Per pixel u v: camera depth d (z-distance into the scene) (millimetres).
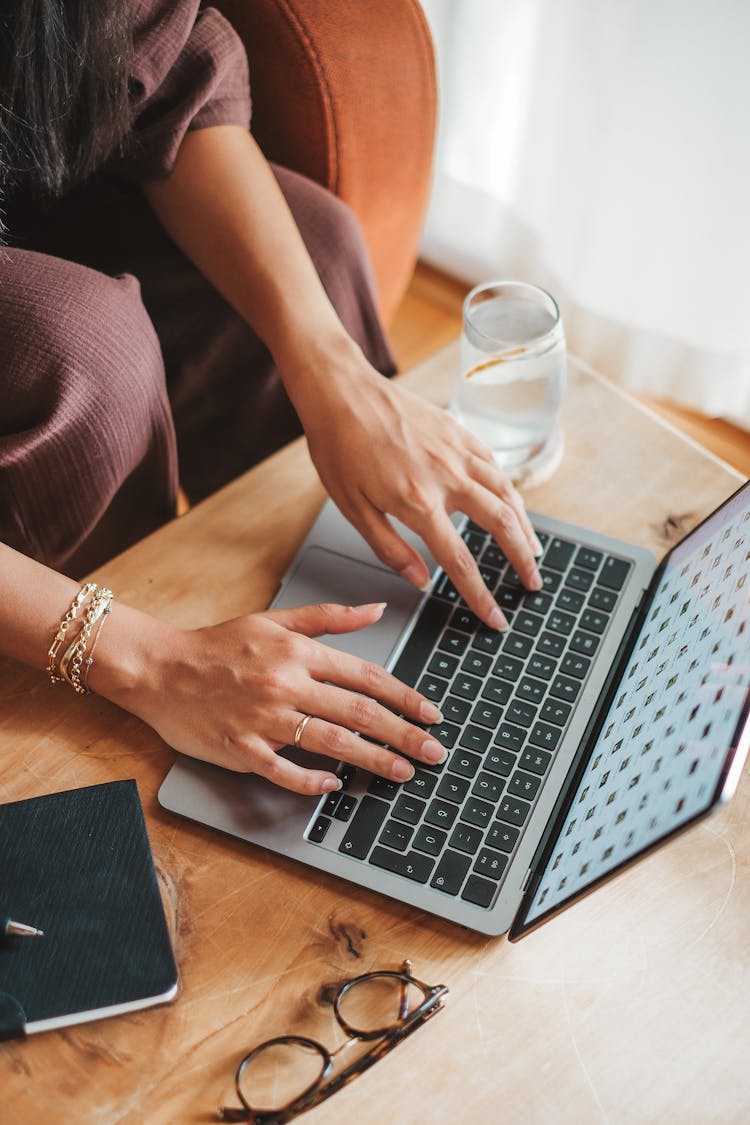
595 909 659
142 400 864
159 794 699
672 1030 616
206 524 852
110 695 729
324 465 836
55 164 866
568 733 724
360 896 666
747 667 559
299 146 1093
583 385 935
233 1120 584
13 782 716
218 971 638
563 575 801
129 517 982
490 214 1581
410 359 1603
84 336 815
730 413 1502
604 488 871
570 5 1261
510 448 856
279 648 717
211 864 679
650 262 1400
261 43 1016
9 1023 594
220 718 699
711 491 866
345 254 1004
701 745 560
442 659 761
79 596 742
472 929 646
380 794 692
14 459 813
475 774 702
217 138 941
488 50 1383
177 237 970
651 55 1220
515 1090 597
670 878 670
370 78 1049
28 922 631
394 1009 623
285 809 688
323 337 875
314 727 690
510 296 855
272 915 659
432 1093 596
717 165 1255
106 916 635
